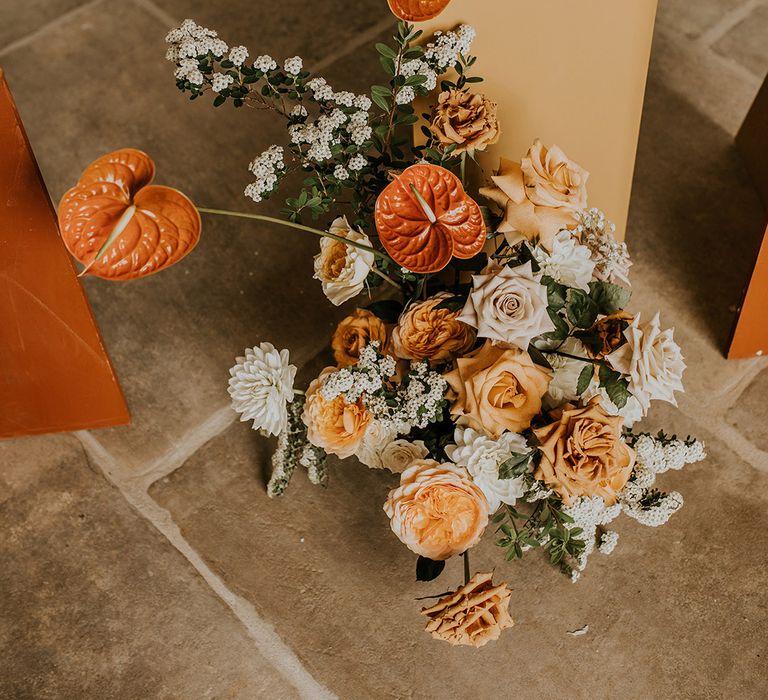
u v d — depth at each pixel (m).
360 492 1.65
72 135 2.18
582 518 1.30
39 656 1.52
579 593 1.53
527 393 1.18
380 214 1.12
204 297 1.90
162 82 2.25
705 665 1.46
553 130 1.57
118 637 1.53
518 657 1.48
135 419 1.76
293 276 1.92
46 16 2.42
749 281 1.57
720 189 2.00
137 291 1.92
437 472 1.26
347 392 1.28
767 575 1.54
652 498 1.37
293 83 1.32
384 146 1.41
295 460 1.57
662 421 1.70
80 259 1.00
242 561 1.60
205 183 2.07
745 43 2.22
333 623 1.53
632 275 1.89
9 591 1.58
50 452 1.73
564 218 1.32
